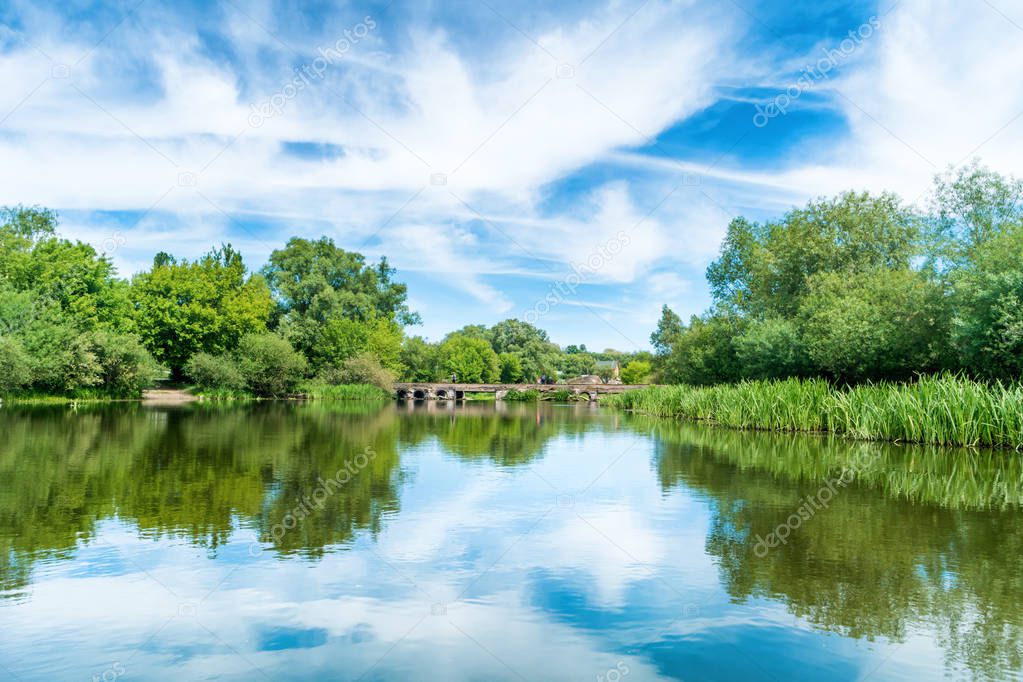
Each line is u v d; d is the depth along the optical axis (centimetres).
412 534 984
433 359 11300
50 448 1888
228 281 6775
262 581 768
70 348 4406
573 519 1089
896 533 1001
